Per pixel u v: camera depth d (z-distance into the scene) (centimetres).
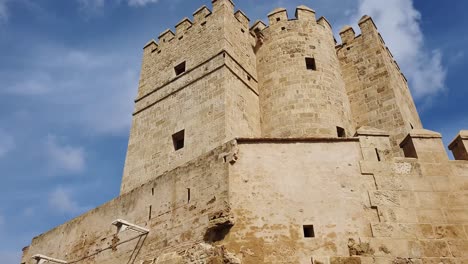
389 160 1183
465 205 1116
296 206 1108
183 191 1278
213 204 1162
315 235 1059
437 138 1238
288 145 1220
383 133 1234
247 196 1135
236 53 1977
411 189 1136
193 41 2098
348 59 2131
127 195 1484
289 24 2102
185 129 1802
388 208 1097
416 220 1084
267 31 2148
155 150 1870
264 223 1086
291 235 1062
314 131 1733
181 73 2019
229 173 1175
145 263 1227
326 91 1877
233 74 1864
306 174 1162
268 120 1866
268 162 1189
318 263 1009
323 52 2031
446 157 1202
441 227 1077
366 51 2083
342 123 1816
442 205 1113
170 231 1239
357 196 1117
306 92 1848
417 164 1183
